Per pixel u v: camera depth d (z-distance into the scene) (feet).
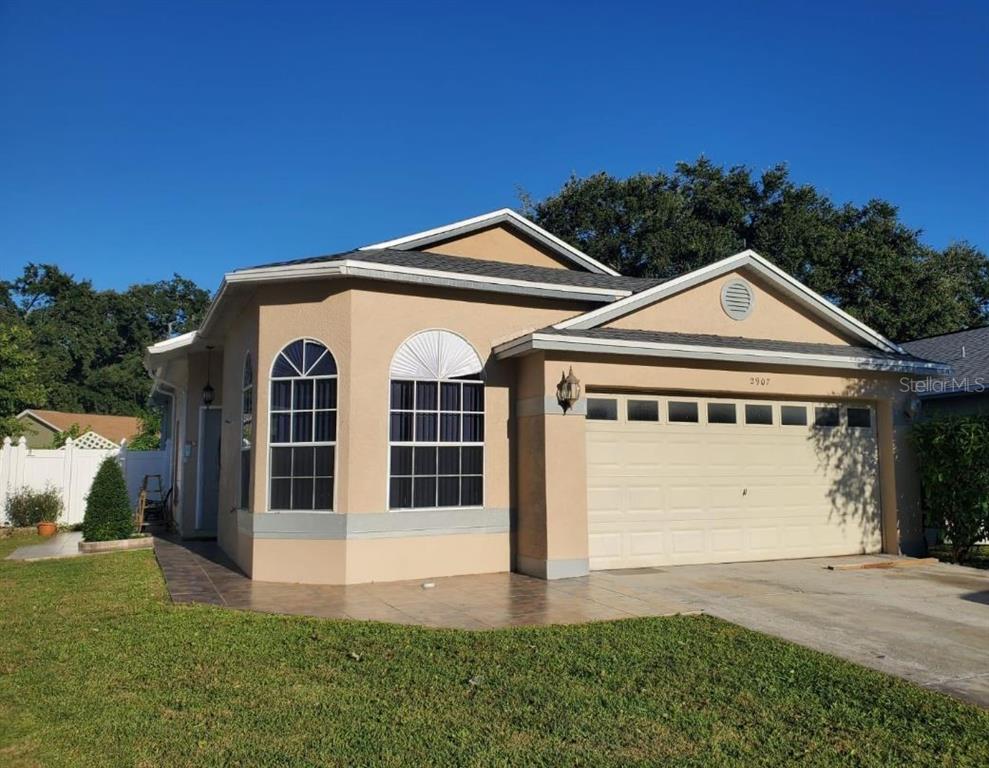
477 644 21.95
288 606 27.40
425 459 33.76
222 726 15.87
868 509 41.50
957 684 18.74
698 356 35.60
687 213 105.09
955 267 117.08
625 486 35.96
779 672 19.47
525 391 35.22
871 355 40.52
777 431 39.65
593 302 38.06
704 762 14.29
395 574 32.58
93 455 63.72
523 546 34.63
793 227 101.50
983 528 38.42
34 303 200.03
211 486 50.11
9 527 58.39
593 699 17.53
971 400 51.21
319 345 33.27
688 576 33.58
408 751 14.67
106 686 18.43
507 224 44.68
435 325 34.55
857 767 14.16
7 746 14.90
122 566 37.27
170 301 212.43
